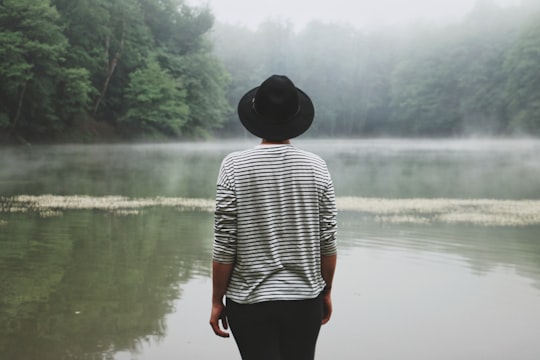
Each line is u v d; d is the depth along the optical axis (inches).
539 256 308.0
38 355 165.0
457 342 177.6
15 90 1411.2
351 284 246.7
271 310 88.8
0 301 217.8
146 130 2039.9
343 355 167.0
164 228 401.1
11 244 333.1
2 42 1363.2
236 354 168.2
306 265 90.7
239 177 89.9
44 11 1419.8
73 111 1705.2
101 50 1830.7
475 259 298.7
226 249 90.5
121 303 217.5
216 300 94.6
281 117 91.9
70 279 252.4
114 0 1948.8
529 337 181.6
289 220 90.4
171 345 174.4
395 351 169.6
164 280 252.7
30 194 606.2
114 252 313.7
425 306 215.2
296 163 91.6
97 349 170.4
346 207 538.3
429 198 625.6
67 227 398.0
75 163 1103.0
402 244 343.9
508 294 231.6
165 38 2298.2
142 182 783.1
